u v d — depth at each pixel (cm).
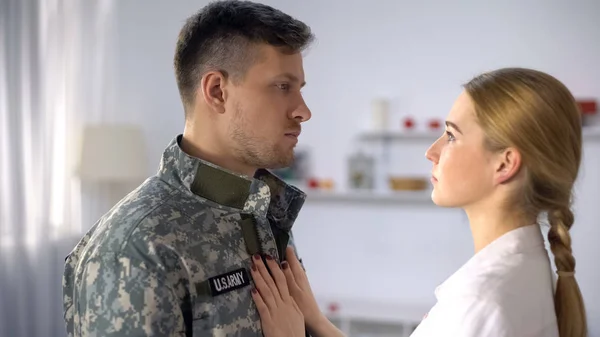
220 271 122
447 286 121
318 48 455
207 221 126
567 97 119
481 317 111
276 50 132
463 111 123
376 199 451
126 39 469
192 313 118
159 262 115
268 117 131
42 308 383
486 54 429
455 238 439
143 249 116
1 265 365
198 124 136
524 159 118
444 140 129
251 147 133
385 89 445
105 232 122
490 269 116
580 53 416
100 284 116
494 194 122
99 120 435
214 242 124
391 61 444
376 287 452
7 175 365
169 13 464
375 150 448
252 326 124
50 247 390
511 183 120
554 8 419
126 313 113
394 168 446
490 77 123
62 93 405
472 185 122
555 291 124
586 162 414
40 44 386
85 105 424
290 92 135
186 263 118
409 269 446
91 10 429
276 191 143
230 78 131
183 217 123
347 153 452
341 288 457
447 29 435
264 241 133
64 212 405
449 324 113
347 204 455
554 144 117
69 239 406
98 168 403
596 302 413
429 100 439
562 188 119
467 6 431
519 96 117
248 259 129
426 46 439
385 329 429
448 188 125
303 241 463
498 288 113
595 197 413
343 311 423
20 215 370
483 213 124
